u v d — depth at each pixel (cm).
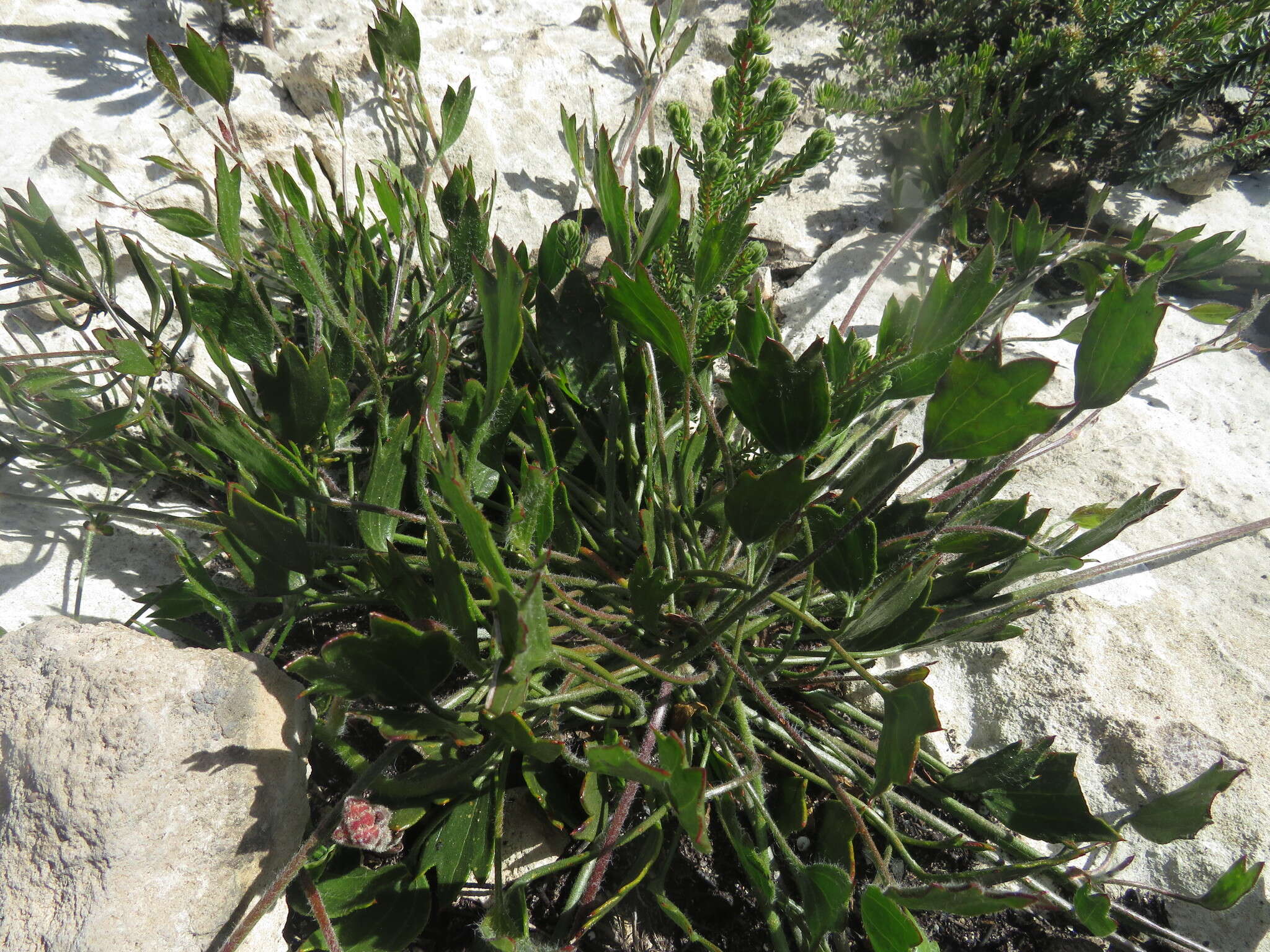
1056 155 47
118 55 43
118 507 29
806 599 27
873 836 29
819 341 21
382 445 27
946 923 27
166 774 22
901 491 36
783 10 52
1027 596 29
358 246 33
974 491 23
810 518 25
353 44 43
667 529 29
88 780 22
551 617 28
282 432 28
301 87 42
